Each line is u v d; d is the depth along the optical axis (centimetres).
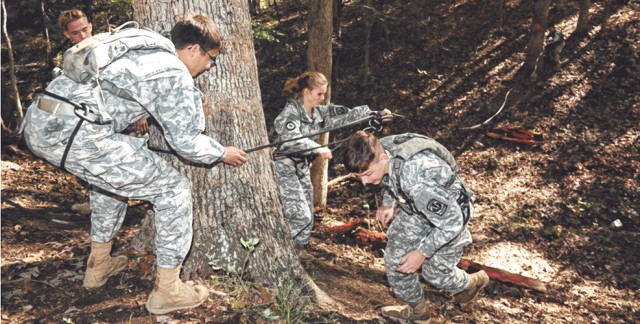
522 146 1016
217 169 357
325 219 704
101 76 265
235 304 327
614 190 876
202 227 357
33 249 411
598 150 992
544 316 491
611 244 720
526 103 1144
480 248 680
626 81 1179
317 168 732
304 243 466
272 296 342
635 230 770
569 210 817
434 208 304
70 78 267
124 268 356
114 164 275
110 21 1291
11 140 819
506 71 1245
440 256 352
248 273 357
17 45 1282
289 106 426
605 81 1184
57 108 260
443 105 1168
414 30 1370
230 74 353
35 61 1273
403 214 351
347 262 520
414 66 1281
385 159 306
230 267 340
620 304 558
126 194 290
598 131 1048
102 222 324
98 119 262
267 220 371
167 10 343
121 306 322
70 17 500
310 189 456
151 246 383
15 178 666
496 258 657
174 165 355
